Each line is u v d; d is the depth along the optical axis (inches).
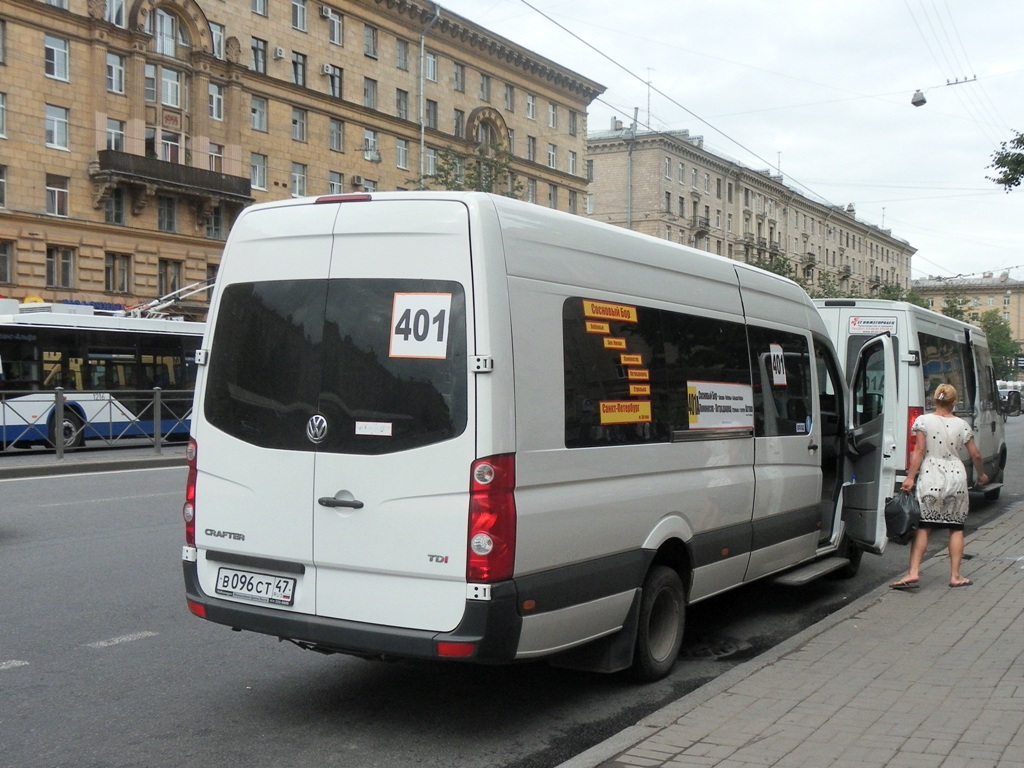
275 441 199.8
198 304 1715.1
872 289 2583.7
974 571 363.6
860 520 344.8
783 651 249.9
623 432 214.1
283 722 206.2
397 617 185.8
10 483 623.5
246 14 1779.0
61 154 1534.2
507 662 184.1
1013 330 5172.2
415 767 183.9
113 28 1577.3
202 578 209.6
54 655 249.4
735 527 262.2
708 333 254.5
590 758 174.9
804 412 308.0
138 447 887.7
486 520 178.7
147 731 199.9
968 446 336.5
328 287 198.2
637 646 225.9
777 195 3592.5
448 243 186.9
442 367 184.4
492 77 2305.6
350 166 1977.1
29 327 876.0
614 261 219.3
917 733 185.9
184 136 1688.0
